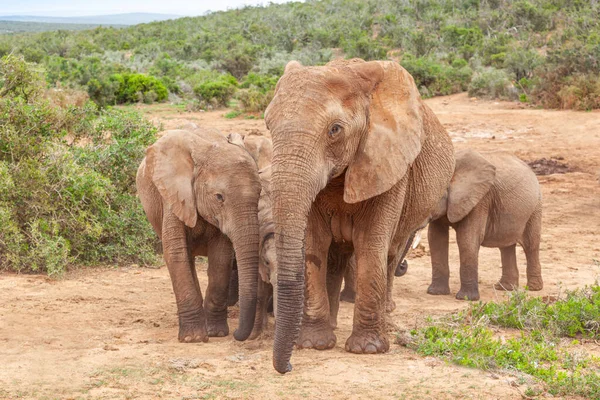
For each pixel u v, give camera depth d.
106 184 12.60
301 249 5.95
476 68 55.56
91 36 130.88
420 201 8.00
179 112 42.38
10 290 10.20
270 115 6.23
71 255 12.21
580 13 72.75
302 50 85.94
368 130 6.59
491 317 9.00
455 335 8.09
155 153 8.06
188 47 96.56
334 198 7.14
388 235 7.30
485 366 7.07
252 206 7.71
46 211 11.88
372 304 7.45
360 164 6.56
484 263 13.57
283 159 6.00
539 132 30.33
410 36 81.38
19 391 6.22
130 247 12.34
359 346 7.51
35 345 7.65
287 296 5.90
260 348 7.71
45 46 102.38
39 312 9.08
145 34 135.75
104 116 15.22
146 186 8.76
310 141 6.07
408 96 6.85
